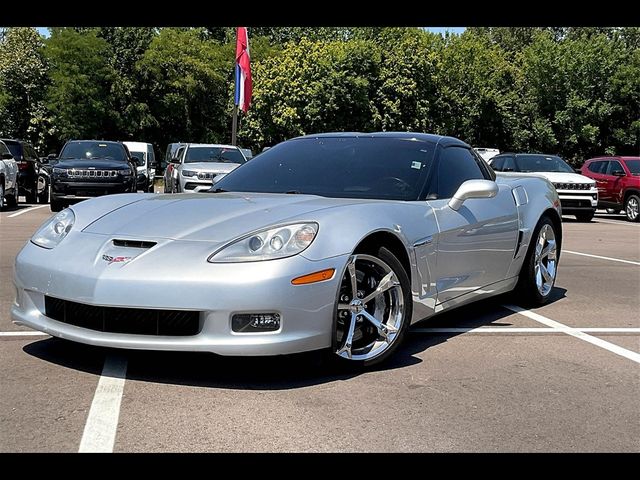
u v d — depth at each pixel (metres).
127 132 44.97
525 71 48.62
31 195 19.34
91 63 43.06
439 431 3.01
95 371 3.69
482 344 4.55
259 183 4.75
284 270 3.38
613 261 9.24
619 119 45.97
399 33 46.84
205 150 17.34
